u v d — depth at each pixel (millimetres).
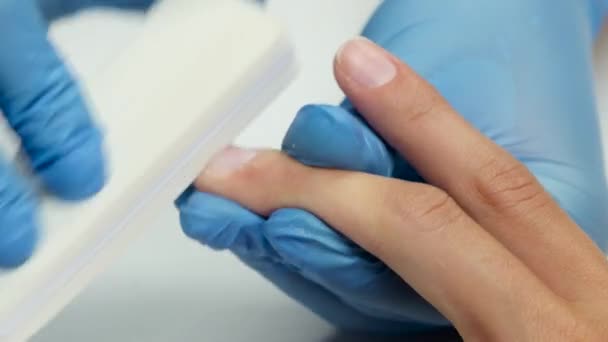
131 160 248
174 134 248
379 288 277
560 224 264
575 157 307
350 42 272
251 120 258
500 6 318
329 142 265
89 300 315
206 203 274
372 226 261
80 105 250
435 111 268
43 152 248
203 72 250
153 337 311
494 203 264
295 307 314
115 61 257
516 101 306
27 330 245
